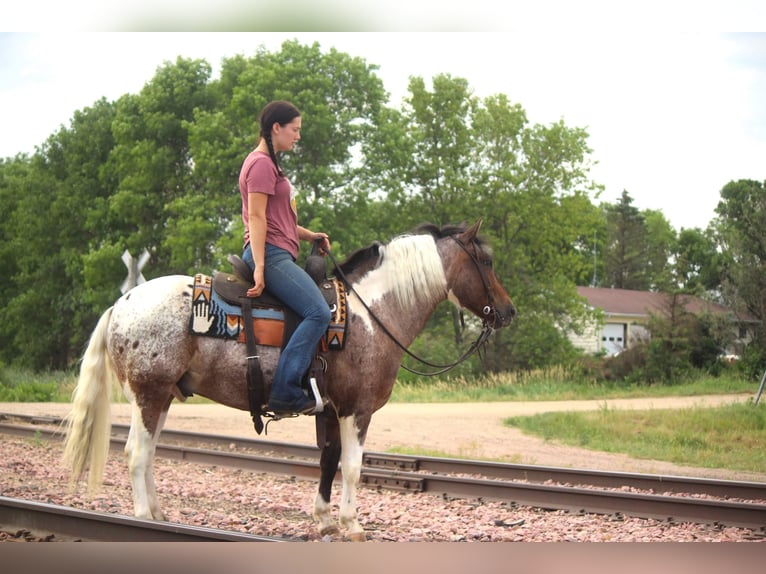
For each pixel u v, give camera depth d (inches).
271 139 240.4
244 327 232.1
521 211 1467.8
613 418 707.4
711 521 301.1
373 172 1409.9
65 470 389.7
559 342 1411.2
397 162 1419.8
